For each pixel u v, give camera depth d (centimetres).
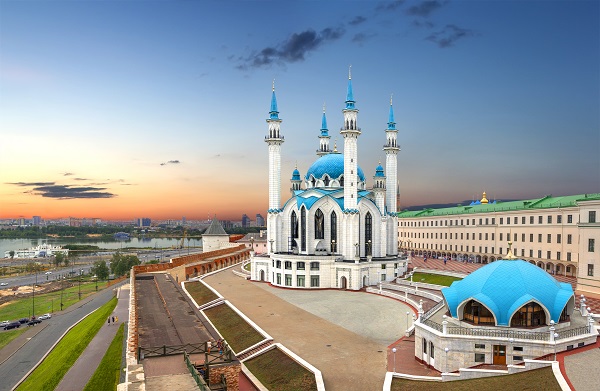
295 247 11506
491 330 4478
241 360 5616
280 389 4619
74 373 6600
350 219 10512
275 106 11800
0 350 9038
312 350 5512
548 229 10681
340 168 11925
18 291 16738
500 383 3803
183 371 3556
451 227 15088
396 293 9119
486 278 4841
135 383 3061
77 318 11738
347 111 10531
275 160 11656
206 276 12588
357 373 4741
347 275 10119
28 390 6550
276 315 7444
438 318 5228
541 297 4569
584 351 4253
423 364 4891
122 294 13412
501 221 12525
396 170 12119
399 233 19112
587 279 7319
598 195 8600
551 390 3434
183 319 5497
